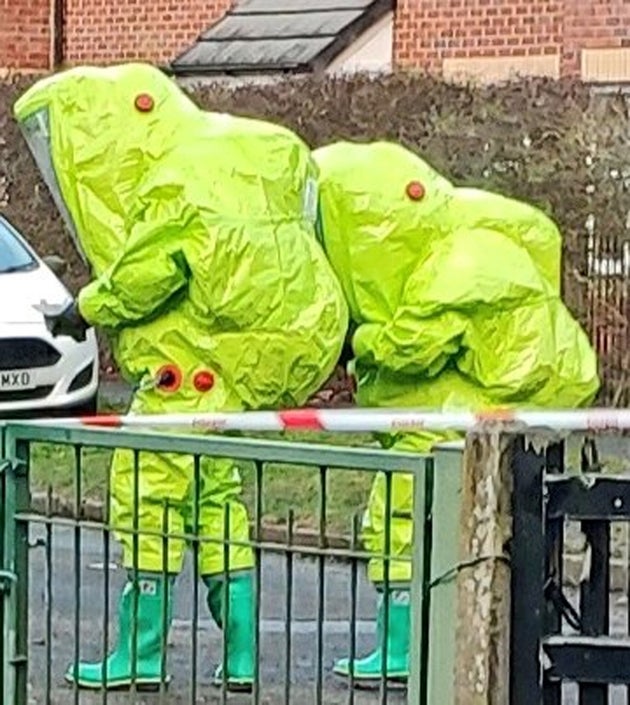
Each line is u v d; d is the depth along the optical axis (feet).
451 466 15.83
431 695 15.83
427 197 24.79
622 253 50.21
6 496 18.26
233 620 22.99
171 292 23.48
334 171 24.75
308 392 24.08
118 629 25.14
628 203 49.93
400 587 20.95
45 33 78.18
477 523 15.12
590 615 15.20
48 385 44.29
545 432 15.21
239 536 23.13
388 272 24.64
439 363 24.50
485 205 25.20
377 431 23.24
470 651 15.15
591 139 50.03
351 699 17.16
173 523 22.89
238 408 23.79
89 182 24.08
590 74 60.23
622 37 59.77
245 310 23.32
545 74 59.82
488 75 60.49
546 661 15.05
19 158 59.11
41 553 30.48
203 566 22.99
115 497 22.98
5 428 18.35
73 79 24.25
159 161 23.95
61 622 27.63
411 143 51.42
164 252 23.34
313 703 23.15
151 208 23.53
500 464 15.08
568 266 50.19
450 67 64.13
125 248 23.38
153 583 22.80
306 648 26.25
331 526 33.50
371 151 25.09
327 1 67.87
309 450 16.75
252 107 53.72
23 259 47.21
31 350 44.14
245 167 23.63
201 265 23.17
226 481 22.99
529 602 15.10
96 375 45.83
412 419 21.68
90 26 76.69
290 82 53.72
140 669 23.02
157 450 17.70
